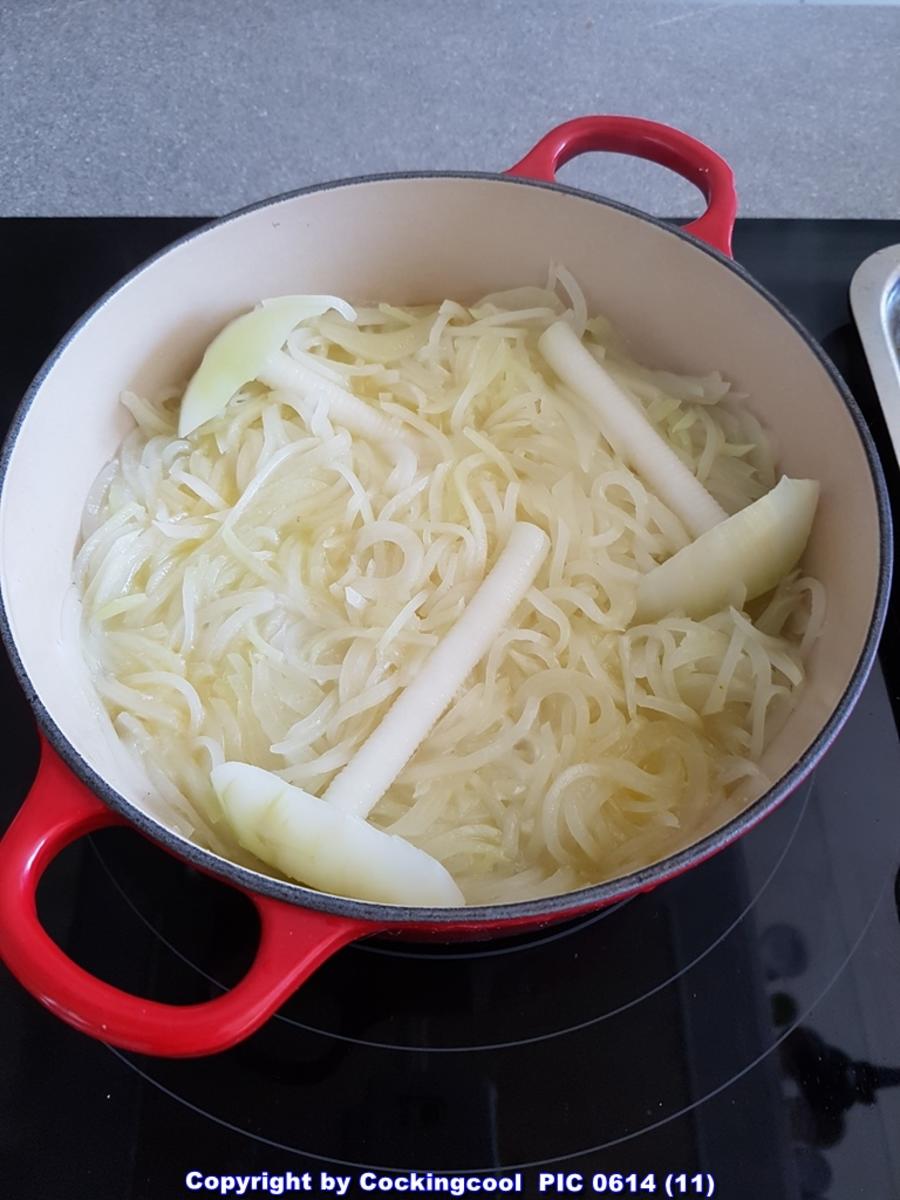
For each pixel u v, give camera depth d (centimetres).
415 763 34
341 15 57
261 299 41
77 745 31
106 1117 30
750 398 40
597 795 34
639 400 41
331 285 42
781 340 38
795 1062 31
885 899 34
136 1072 31
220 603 37
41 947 25
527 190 38
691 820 34
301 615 37
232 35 57
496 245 41
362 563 38
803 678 35
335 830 30
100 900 34
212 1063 31
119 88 55
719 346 40
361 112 54
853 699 29
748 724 35
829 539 36
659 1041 32
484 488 39
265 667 36
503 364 41
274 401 40
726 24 58
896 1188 29
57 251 47
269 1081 31
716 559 36
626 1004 32
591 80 56
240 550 37
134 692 35
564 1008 32
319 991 32
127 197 51
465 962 33
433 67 56
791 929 34
